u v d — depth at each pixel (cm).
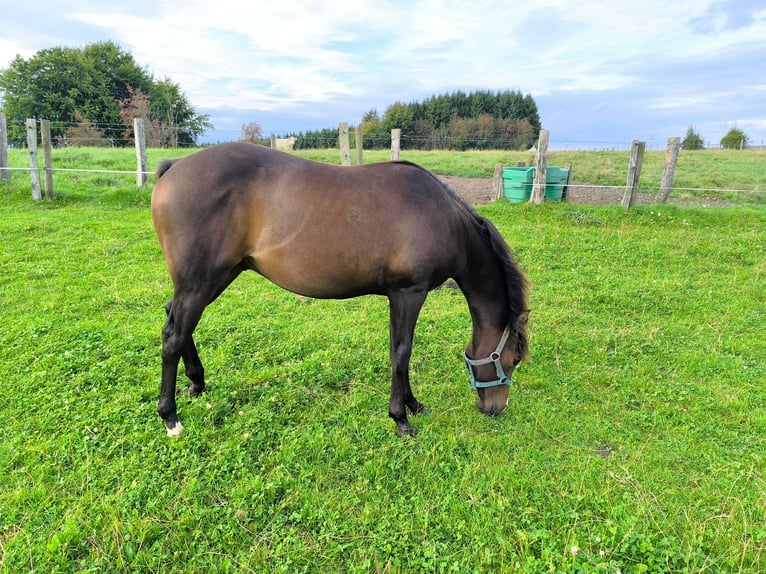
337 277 288
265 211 279
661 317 503
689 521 238
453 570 213
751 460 292
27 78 3416
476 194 1140
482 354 317
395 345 302
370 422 322
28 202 957
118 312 482
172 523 232
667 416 340
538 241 749
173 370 298
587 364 408
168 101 3606
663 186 952
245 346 423
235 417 323
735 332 465
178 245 278
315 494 255
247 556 218
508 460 290
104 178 1180
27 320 448
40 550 215
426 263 284
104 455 278
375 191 283
